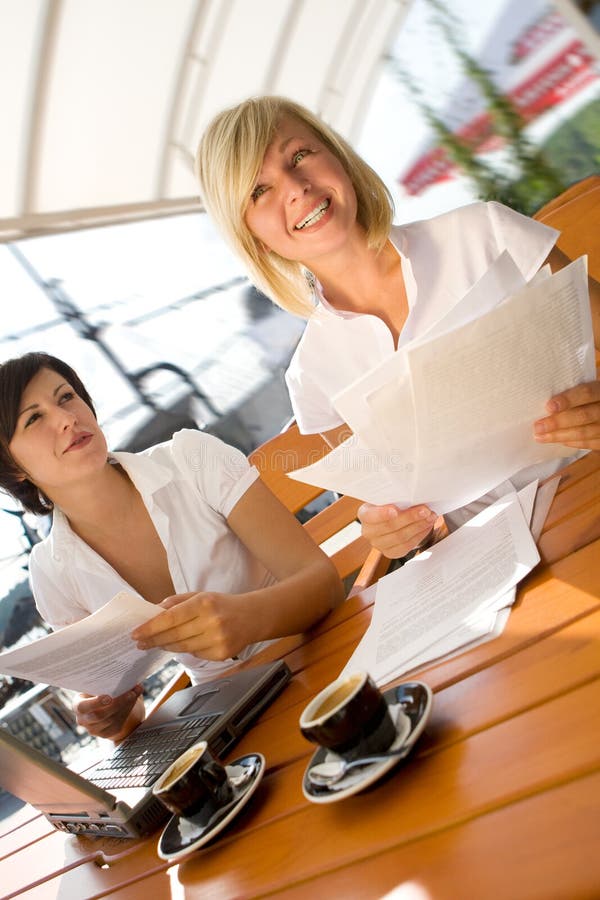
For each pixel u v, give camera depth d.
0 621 3.11
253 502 1.42
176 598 1.10
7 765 0.89
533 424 0.94
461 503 1.09
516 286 0.90
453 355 0.83
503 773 0.55
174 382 4.20
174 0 3.49
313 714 0.67
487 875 0.47
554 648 0.67
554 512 0.94
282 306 1.59
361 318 1.50
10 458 1.38
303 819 0.68
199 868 0.73
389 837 0.57
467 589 0.89
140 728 1.17
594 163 4.40
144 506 1.48
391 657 0.85
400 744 0.62
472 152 4.70
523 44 4.32
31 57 3.10
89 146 3.72
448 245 1.41
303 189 1.35
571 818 0.48
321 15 4.36
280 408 4.29
